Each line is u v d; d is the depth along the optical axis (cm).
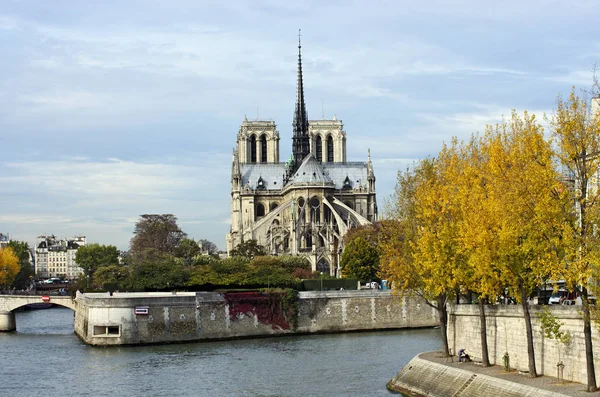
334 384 10106
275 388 10006
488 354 9169
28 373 11456
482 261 7906
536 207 6988
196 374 11112
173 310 14700
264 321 15588
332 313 16150
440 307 10000
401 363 11531
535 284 8069
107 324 14212
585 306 6812
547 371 8031
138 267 18000
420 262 9462
